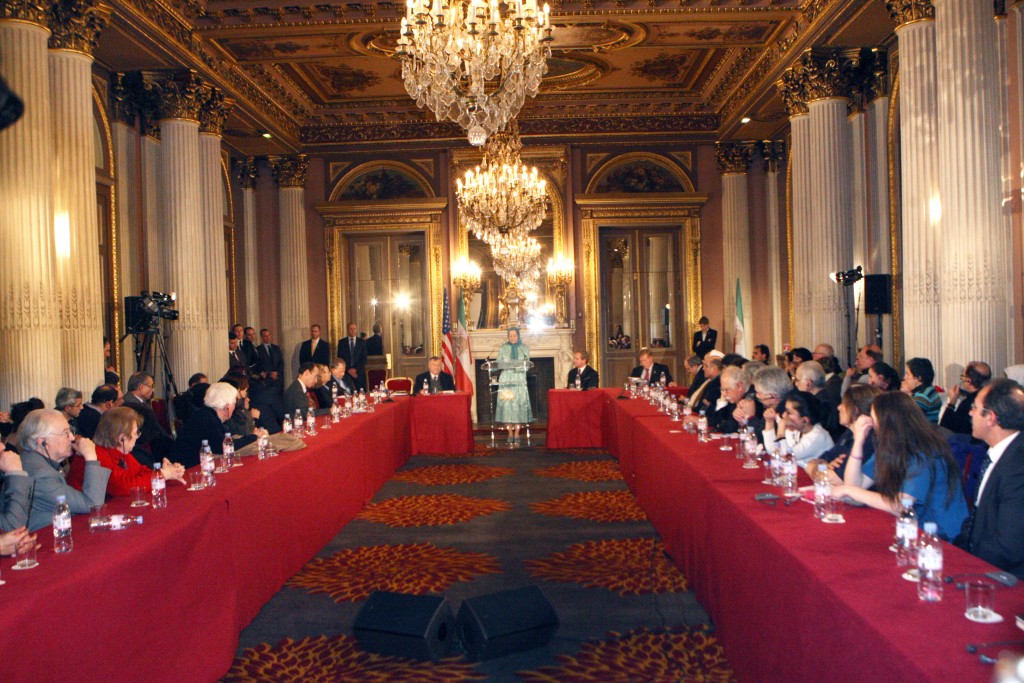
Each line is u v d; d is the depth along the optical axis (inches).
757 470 185.9
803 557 113.7
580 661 158.9
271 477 197.8
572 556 232.2
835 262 424.2
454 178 605.6
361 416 336.8
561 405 443.5
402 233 616.7
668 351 615.2
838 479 160.1
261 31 415.2
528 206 511.2
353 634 173.3
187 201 430.6
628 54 495.2
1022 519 122.8
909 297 323.6
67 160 318.3
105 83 413.7
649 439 267.0
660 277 617.9
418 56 319.6
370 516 288.0
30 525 150.7
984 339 289.3
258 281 616.7
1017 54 304.3
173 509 153.6
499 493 325.4
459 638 169.5
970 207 290.5
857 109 449.1
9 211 289.0
